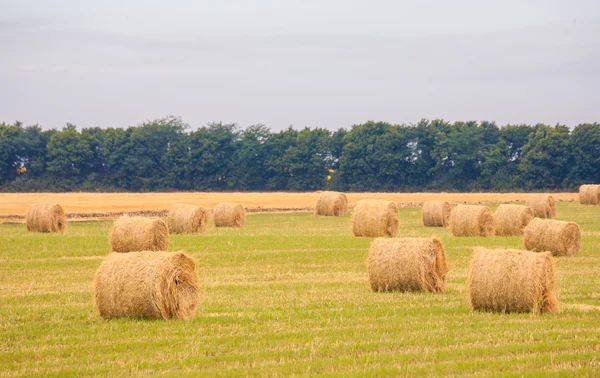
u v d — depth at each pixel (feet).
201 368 163.12
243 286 285.02
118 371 159.84
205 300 251.60
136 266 219.00
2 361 168.55
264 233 528.22
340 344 183.42
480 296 230.27
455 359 169.89
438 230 574.97
